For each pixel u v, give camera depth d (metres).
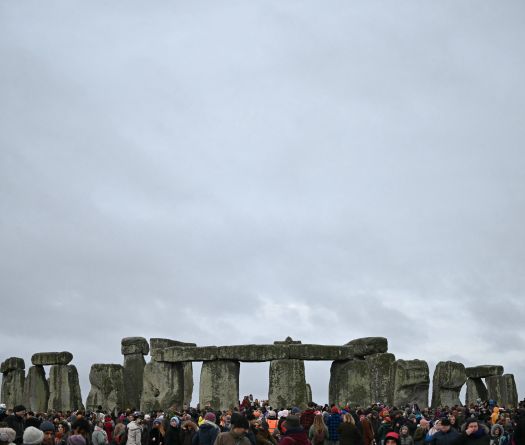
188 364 52.06
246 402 39.50
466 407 40.06
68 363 53.34
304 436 21.23
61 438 25.20
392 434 20.03
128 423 33.44
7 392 54.88
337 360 47.03
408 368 45.69
